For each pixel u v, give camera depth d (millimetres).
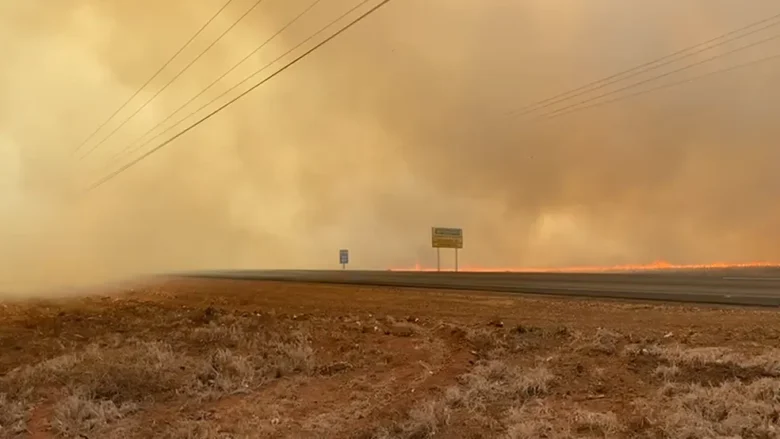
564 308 13594
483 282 21750
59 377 8336
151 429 6605
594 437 5738
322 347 10578
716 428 5664
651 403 6508
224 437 6285
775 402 6125
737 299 13000
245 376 8594
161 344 10453
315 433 6348
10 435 6418
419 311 14594
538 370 8023
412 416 6590
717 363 7602
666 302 13586
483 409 6824
